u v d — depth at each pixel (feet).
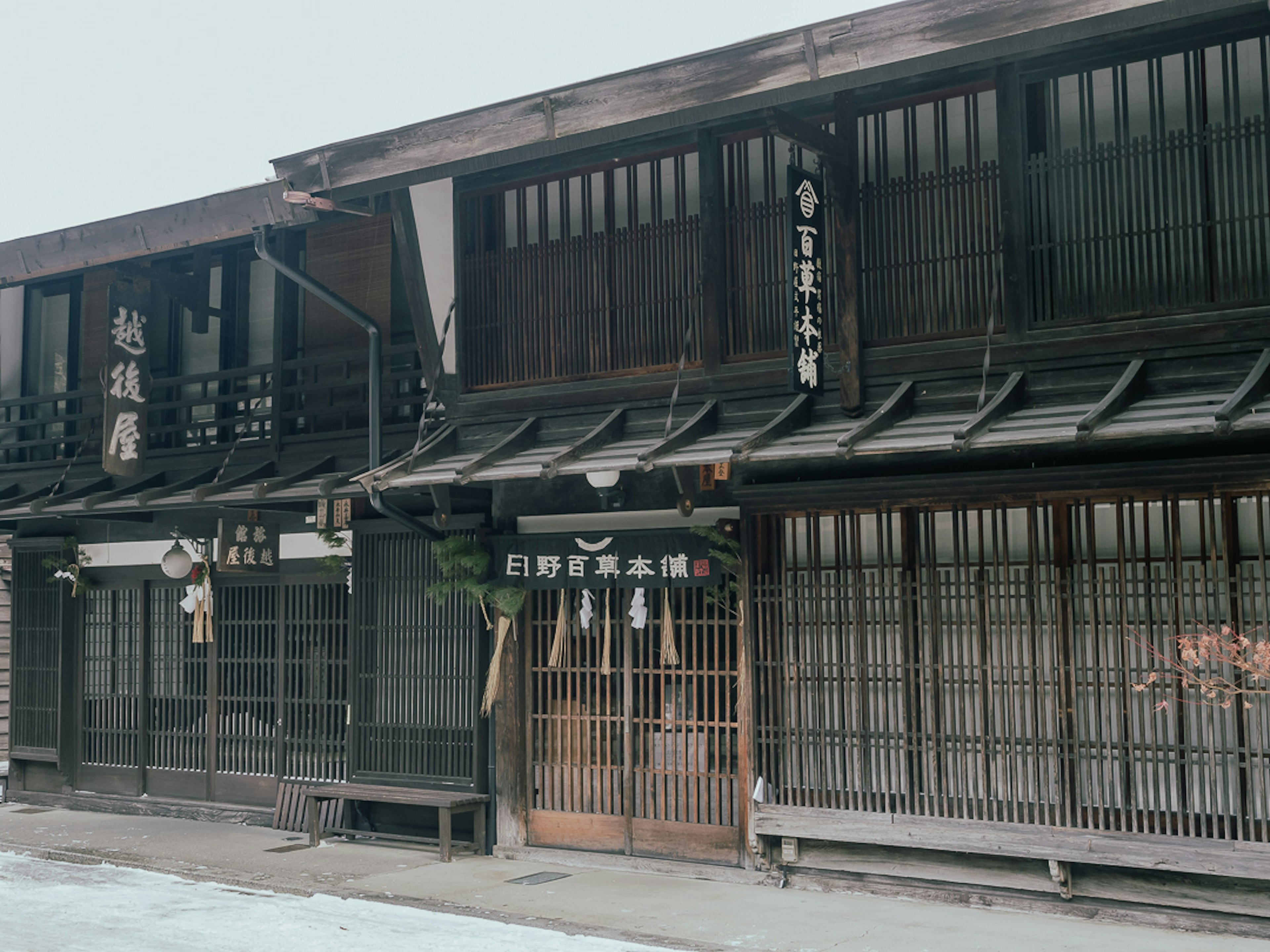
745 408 29.48
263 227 34.35
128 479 41.34
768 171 29.81
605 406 31.40
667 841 30.68
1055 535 25.71
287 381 39.37
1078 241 25.77
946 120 27.68
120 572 42.78
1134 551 24.79
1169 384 24.49
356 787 34.55
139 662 42.11
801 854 28.55
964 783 26.37
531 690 32.99
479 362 33.60
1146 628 24.64
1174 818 24.13
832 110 28.91
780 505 28.73
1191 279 24.67
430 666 34.86
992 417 24.32
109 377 37.19
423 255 33.40
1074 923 24.79
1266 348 23.66
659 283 31.14
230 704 39.81
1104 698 25.21
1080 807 25.05
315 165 31.19
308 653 38.04
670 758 30.83
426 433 35.29
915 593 27.27
